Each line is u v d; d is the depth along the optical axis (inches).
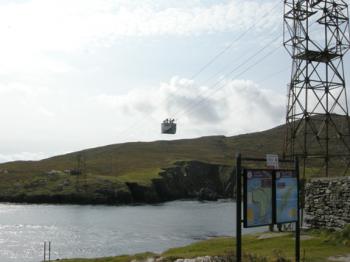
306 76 2103.8
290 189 970.7
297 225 1002.7
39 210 5880.9
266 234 1820.9
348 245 1390.3
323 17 2111.2
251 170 904.3
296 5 2140.7
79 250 2792.8
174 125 3334.2
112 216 4958.2
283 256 1137.4
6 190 7819.9
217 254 1224.8
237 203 871.7
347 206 1588.3
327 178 1704.0
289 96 2177.7
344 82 2134.6
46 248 2876.5
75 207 6496.1
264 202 920.3
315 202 1747.0
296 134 2365.9
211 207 6382.9
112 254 2635.3
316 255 1222.3
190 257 1298.0
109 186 7647.6
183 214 5147.6
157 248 2790.4
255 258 1066.1
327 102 2133.4
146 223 4175.7
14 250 2817.4
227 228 3710.6
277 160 946.7
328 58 2118.6
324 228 1684.3
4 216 4997.5
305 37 2098.9
